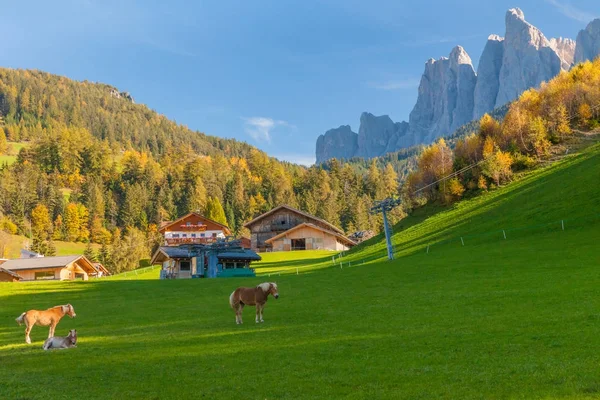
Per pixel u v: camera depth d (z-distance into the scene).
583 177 80.62
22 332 29.70
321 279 51.94
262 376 16.52
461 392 13.72
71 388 15.81
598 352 16.75
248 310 34.31
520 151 113.31
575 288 30.84
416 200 122.19
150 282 58.06
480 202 95.69
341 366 17.27
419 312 28.28
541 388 13.59
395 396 13.77
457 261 53.34
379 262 68.69
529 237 63.28
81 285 56.00
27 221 194.00
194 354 20.48
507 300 29.44
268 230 134.00
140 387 15.77
